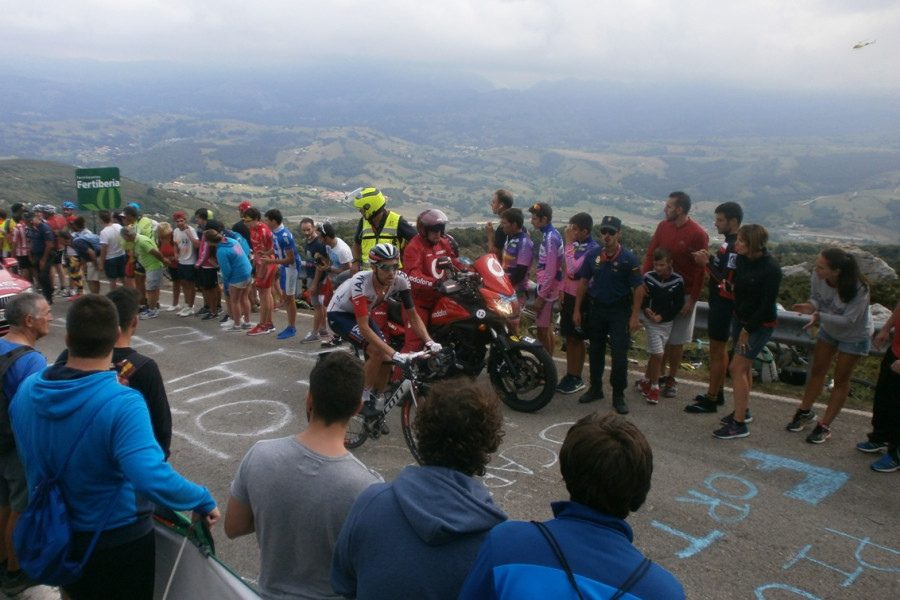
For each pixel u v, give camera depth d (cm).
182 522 263
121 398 236
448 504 181
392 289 495
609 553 156
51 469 235
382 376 528
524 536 162
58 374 238
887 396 450
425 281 572
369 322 506
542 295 661
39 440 235
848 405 583
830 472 454
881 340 462
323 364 226
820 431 500
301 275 1114
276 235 855
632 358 756
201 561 247
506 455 489
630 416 562
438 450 195
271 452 224
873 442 472
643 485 168
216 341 859
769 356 648
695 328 748
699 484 439
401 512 184
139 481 225
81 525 237
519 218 675
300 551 216
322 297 823
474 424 193
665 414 566
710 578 338
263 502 219
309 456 219
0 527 334
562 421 555
